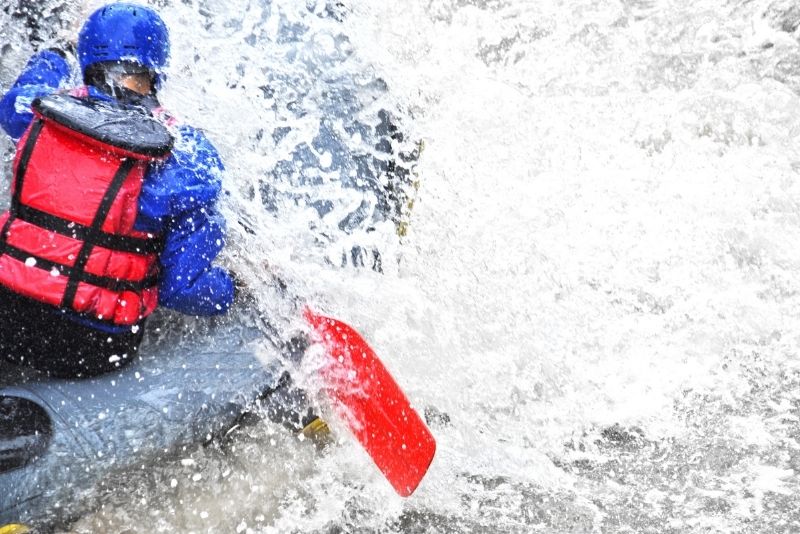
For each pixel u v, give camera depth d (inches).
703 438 538.3
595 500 487.5
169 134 386.0
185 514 408.2
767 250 661.9
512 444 524.1
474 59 695.1
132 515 395.9
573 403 555.2
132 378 408.2
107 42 403.2
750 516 478.3
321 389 439.5
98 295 382.3
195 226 404.2
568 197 656.4
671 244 657.0
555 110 714.8
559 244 631.2
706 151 725.3
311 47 589.3
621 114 738.2
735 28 818.2
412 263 569.9
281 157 538.3
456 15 711.7
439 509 470.6
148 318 438.0
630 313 613.0
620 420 548.1
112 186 376.5
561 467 512.4
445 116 632.4
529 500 484.1
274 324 447.5
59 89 442.3
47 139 377.1
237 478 424.5
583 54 780.0
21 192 378.3
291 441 445.1
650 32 804.6
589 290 617.0
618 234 648.4
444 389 538.9
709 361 595.5
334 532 443.2
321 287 498.3
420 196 589.0
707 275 645.3
